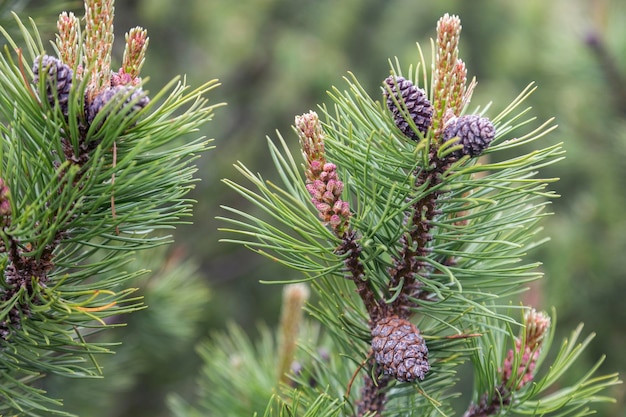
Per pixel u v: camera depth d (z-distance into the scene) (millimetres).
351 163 916
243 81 3322
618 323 2236
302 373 1055
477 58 3980
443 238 929
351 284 1010
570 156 2299
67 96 871
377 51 3555
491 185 904
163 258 1515
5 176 884
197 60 3117
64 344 918
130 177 899
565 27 2273
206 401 1209
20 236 883
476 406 1005
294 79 3201
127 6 2875
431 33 3785
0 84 877
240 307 3365
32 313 912
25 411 928
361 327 961
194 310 1528
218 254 3385
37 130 891
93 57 874
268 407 936
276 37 3289
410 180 896
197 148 902
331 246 941
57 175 863
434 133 902
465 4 3922
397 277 945
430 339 972
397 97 905
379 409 983
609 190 2303
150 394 3078
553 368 1009
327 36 3453
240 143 3320
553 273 2213
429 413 991
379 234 925
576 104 2291
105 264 910
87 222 892
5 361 920
